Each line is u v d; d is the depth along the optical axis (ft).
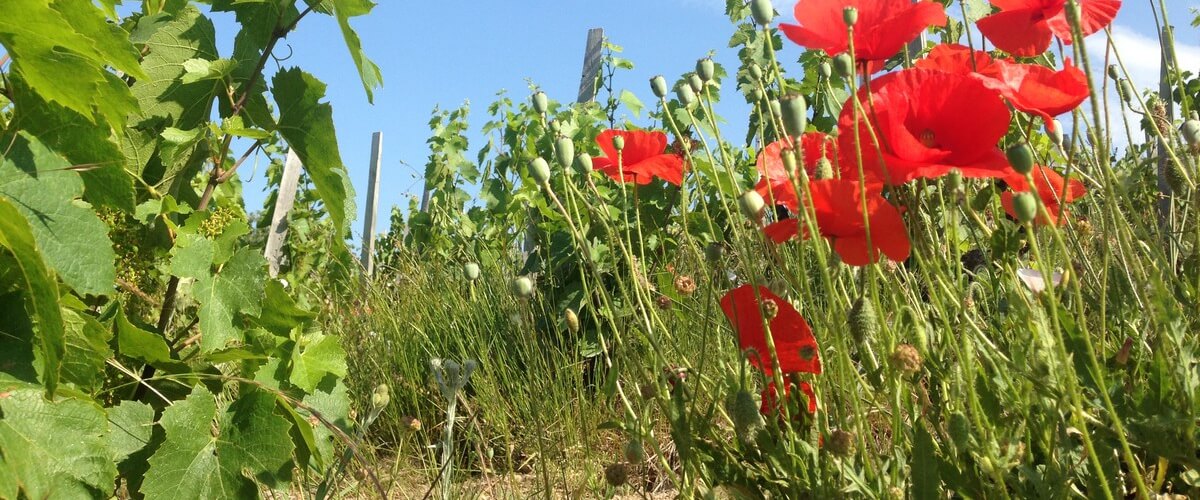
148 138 7.34
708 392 5.16
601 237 12.32
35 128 5.82
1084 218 6.14
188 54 7.47
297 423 7.22
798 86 14.32
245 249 7.22
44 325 5.02
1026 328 4.14
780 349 4.46
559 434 9.32
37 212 5.20
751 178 14.32
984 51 4.96
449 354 12.50
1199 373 3.93
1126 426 3.87
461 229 18.98
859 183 3.61
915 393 4.43
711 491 4.33
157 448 6.54
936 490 3.65
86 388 6.00
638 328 5.55
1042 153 7.28
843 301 4.48
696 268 10.65
